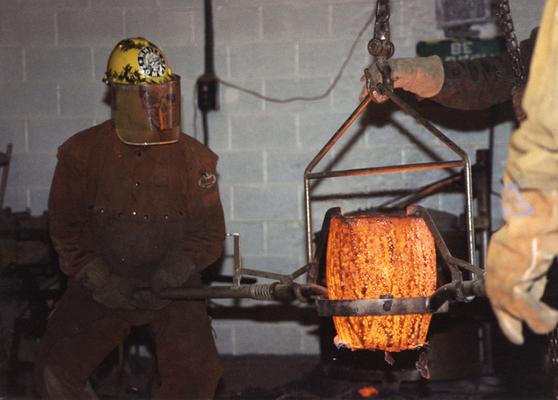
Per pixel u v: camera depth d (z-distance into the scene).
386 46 3.27
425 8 6.44
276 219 6.61
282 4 6.54
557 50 2.05
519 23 6.32
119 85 3.83
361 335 2.98
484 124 6.45
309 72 6.55
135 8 6.59
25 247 6.09
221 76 6.60
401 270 2.95
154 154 3.98
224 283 6.53
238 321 6.64
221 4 6.57
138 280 3.96
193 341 3.91
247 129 6.61
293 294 3.14
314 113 6.56
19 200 6.70
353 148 6.53
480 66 3.79
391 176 6.50
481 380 5.89
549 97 2.04
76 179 4.00
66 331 3.97
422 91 3.74
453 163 3.11
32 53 6.66
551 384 5.64
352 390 5.62
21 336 6.35
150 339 6.35
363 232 2.97
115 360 6.13
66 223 4.00
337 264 3.00
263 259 6.62
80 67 6.64
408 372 5.39
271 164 6.60
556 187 2.07
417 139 6.48
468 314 5.65
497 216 6.46
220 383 5.96
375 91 3.26
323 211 6.56
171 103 3.86
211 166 4.06
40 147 6.69
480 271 2.94
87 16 6.63
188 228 4.05
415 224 3.03
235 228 6.64
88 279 3.90
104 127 4.02
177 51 6.60
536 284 2.23
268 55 6.57
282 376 6.16
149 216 3.97
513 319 2.20
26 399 5.54
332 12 6.51
